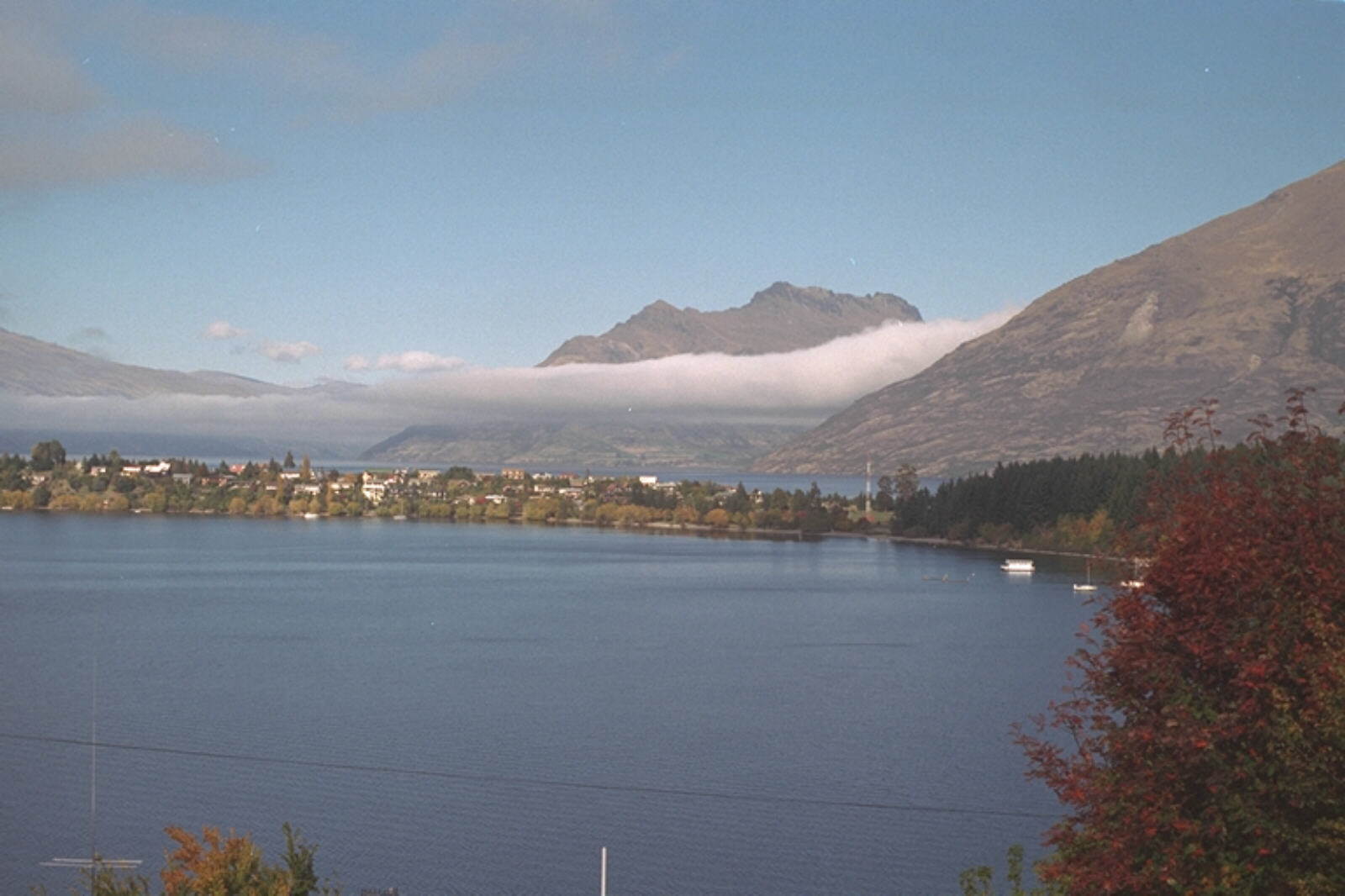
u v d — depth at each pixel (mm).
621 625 190125
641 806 88750
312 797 91500
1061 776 25078
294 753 105875
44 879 74000
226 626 188875
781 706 126625
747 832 83312
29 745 108125
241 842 35188
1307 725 21844
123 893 37594
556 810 88125
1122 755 23859
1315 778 21375
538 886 73438
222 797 91875
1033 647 167625
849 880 73688
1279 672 22391
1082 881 23234
